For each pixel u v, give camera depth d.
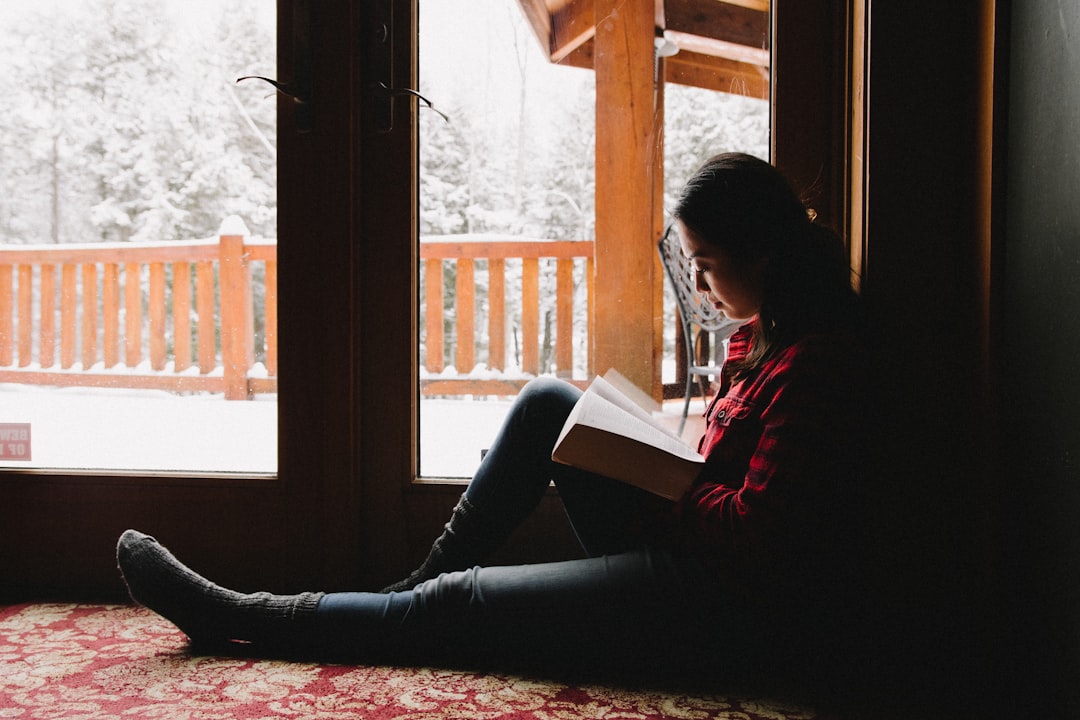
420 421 1.45
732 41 2.07
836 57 1.24
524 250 3.62
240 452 1.94
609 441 0.86
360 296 1.40
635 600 0.96
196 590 1.09
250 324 3.88
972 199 1.09
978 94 1.07
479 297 3.67
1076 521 0.85
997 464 1.04
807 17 1.27
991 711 0.99
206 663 1.08
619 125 2.65
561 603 0.98
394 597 1.06
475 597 1.01
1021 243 0.98
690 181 0.94
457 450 1.89
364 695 0.98
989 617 1.04
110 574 1.44
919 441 1.14
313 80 1.36
